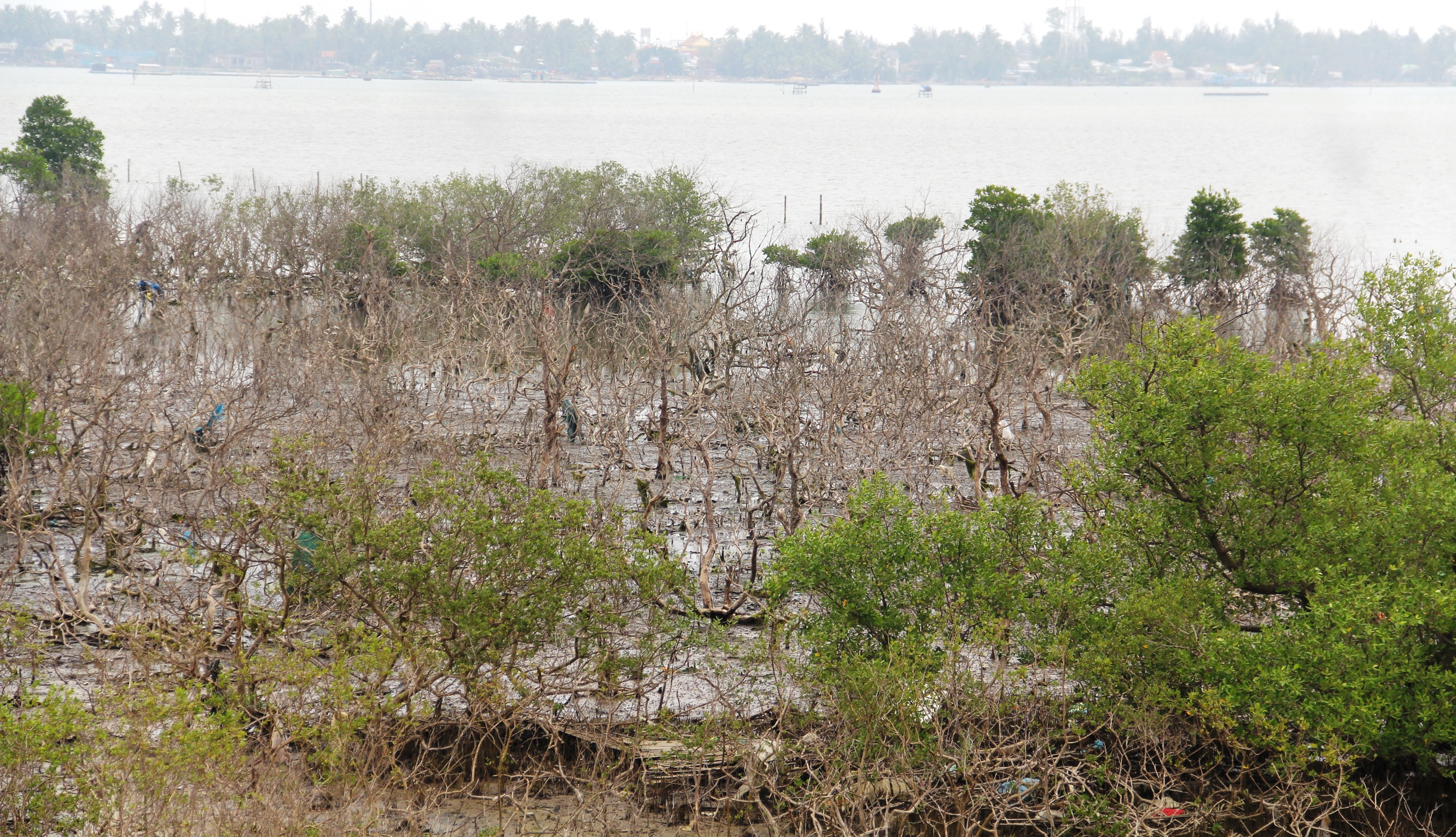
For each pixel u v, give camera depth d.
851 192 139.38
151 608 23.95
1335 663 18.03
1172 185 153.12
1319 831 19.80
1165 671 19.62
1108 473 21.95
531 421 40.59
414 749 21.92
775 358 39.66
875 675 18.58
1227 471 20.64
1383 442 20.11
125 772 16.23
